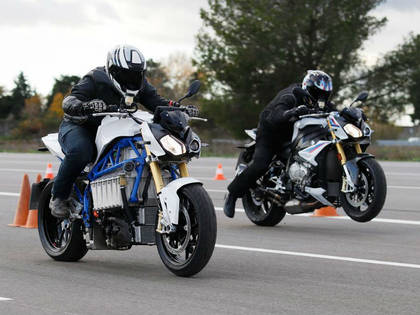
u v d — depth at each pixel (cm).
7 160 6094
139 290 1152
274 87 9462
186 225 1245
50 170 3512
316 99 1952
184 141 1255
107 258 1491
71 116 1373
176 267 1253
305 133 1919
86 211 1374
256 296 1108
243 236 1827
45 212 1514
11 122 16675
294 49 9131
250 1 9100
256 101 9688
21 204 2045
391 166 5003
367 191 1862
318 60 9256
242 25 8981
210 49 9469
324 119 1903
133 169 1289
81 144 1359
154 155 1259
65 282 1225
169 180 1308
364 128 1878
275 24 8750
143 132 1262
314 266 1392
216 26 9275
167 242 1277
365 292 1145
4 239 1780
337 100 9369
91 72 1414
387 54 9131
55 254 1462
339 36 8856
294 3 8925
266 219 2014
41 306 1035
